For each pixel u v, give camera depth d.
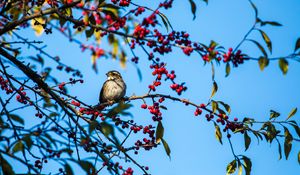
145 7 7.39
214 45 6.77
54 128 6.42
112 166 7.56
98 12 7.67
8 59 8.26
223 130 8.84
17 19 8.25
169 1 7.20
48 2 8.22
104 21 7.72
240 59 6.79
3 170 5.78
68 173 5.82
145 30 6.95
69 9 8.07
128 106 6.18
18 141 5.91
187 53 6.95
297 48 6.39
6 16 8.19
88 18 7.77
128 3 7.71
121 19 7.30
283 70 6.35
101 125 6.04
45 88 8.42
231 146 8.82
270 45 6.66
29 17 7.48
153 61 8.17
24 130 6.21
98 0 7.45
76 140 7.30
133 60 7.67
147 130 8.69
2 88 8.98
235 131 8.73
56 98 8.33
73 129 7.07
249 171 8.74
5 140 6.09
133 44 7.56
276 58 6.42
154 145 8.62
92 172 6.18
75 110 8.97
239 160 8.80
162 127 8.06
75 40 7.92
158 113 8.73
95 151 6.90
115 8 7.41
